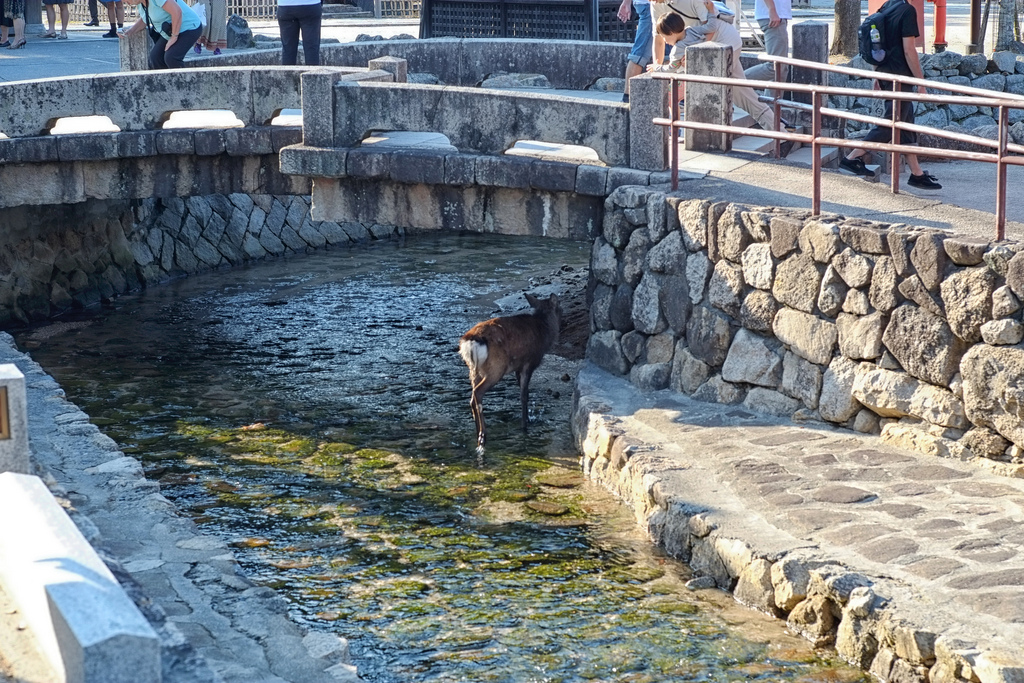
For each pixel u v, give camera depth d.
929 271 7.85
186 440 10.25
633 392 9.84
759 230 8.84
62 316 14.56
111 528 7.18
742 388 9.28
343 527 8.46
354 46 15.69
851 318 8.41
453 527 8.45
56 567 4.16
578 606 7.23
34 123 11.48
